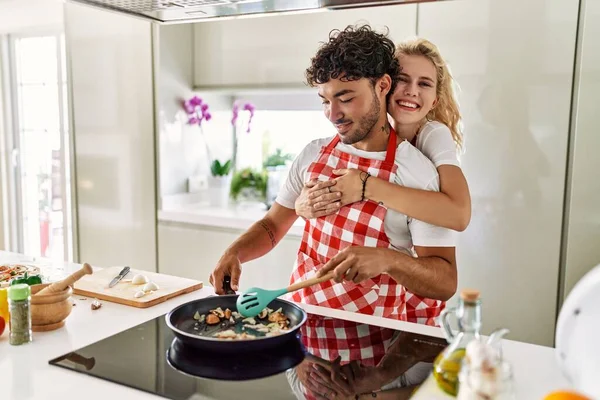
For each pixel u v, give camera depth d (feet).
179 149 10.19
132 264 10.32
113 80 10.03
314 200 4.89
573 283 6.91
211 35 9.92
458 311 3.05
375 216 4.79
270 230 5.57
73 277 4.13
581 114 6.66
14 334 3.86
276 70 9.25
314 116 10.16
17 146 12.37
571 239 6.88
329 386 3.30
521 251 7.16
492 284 7.36
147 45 9.56
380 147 5.01
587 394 2.53
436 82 5.33
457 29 7.24
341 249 4.94
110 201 10.43
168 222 9.80
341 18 8.45
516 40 6.90
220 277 5.02
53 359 3.61
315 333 4.15
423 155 4.94
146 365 3.54
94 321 4.36
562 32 6.65
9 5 11.03
